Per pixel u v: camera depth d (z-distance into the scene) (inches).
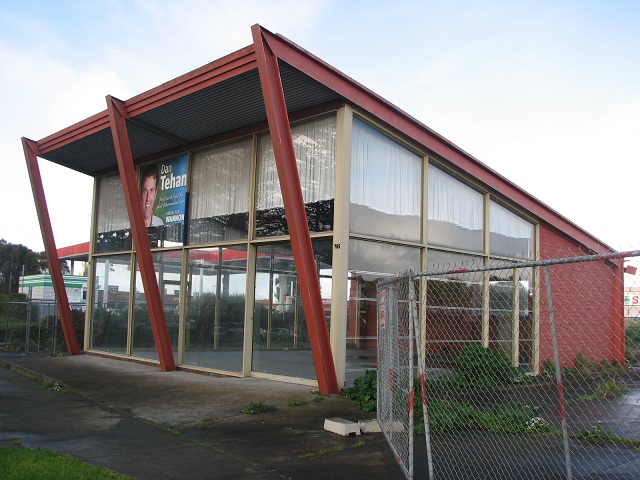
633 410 333.4
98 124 497.4
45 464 212.1
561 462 231.3
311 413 320.2
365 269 413.7
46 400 370.3
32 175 581.0
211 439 267.9
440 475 213.3
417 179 477.1
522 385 435.8
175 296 527.2
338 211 392.5
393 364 253.0
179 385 416.2
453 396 372.5
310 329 362.3
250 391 385.4
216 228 495.2
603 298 562.6
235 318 465.1
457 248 516.4
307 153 424.5
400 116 445.1
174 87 414.3
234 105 426.9
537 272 514.0
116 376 461.7
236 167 486.0
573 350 556.7
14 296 1294.3
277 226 443.5
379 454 241.4
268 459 234.7
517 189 592.7
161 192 559.5
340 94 386.9
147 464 226.5
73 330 632.4
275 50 341.1
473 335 505.7
